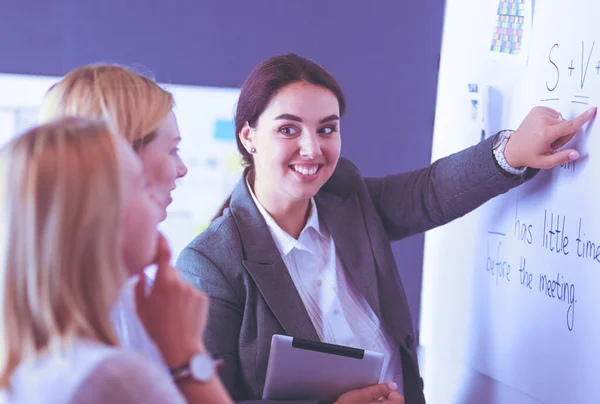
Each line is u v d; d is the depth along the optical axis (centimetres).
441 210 153
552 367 140
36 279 68
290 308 140
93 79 107
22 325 69
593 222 128
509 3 157
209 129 197
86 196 69
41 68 180
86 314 69
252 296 140
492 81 164
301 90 139
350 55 207
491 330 163
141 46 188
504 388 158
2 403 70
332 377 133
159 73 190
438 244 191
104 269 70
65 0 179
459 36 181
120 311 86
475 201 149
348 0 204
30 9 177
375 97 210
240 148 154
